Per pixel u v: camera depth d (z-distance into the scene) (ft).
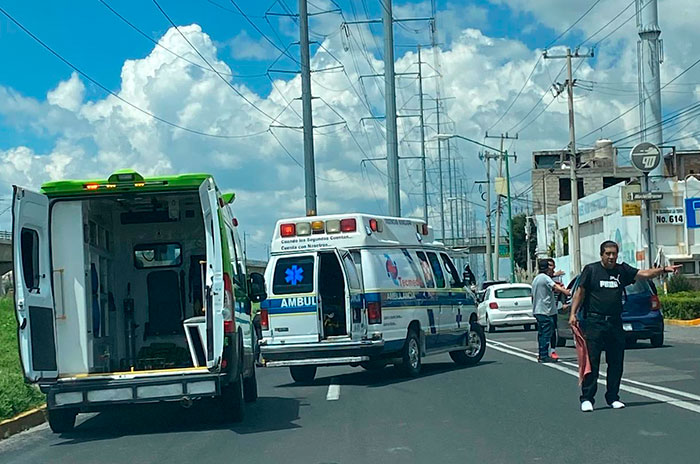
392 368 61.46
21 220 33.45
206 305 34.35
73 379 34.53
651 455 26.91
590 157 251.80
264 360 51.06
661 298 98.99
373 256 51.31
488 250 213.87
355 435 32.99
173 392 34.27
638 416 33.73
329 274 51.78
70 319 35.55
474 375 51.67
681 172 207.21
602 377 46.78
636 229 137.18
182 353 41.39
